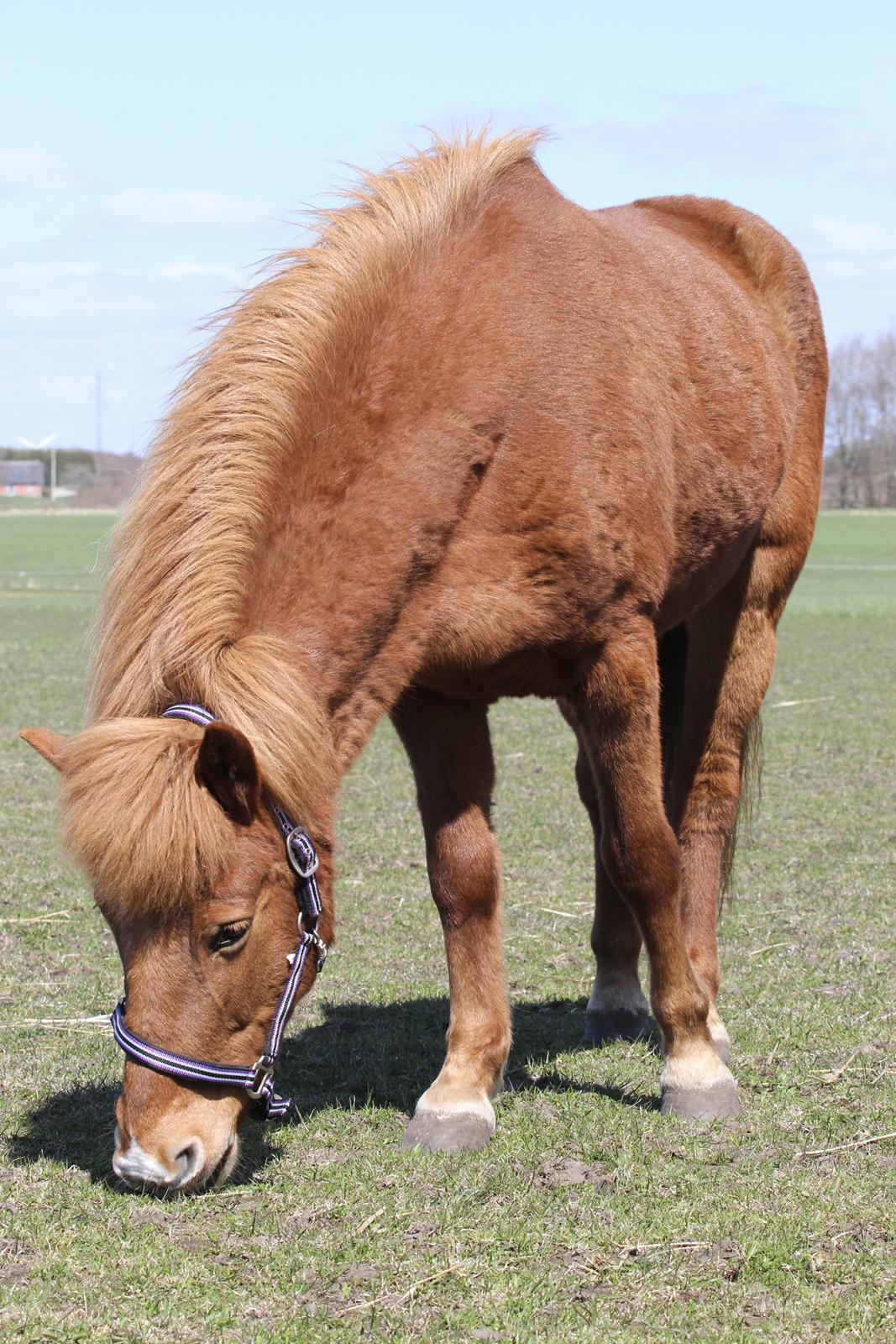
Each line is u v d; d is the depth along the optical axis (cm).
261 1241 335
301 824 328
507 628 388
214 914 313
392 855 819
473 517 380
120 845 297
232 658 323
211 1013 319
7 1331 294
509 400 384
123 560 332
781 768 1095
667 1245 331
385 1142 405
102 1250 331
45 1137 408
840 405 9025
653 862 418
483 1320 298
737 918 664
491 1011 423
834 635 2250
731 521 489
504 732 1325
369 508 357
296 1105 440
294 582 346
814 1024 507
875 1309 301
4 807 950
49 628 2348
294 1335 292
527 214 418
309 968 339
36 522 7206
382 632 364
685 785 518
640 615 418
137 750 305
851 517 7781
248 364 349
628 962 516
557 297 407
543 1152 394
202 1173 322
